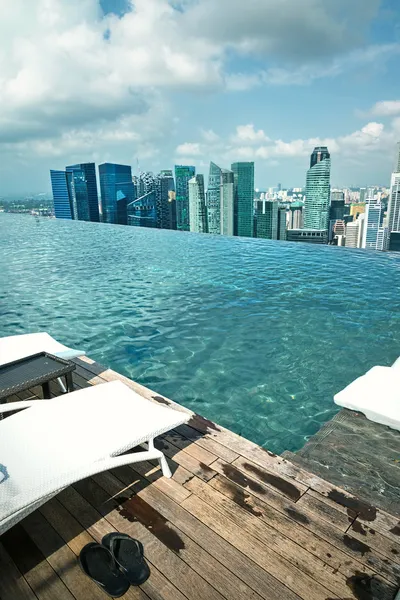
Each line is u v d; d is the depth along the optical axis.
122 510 2.01
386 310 6.97
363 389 3.04
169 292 8.34
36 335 3.85
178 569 1.67
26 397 3.27
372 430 2.97
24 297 8.12
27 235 19.42
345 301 7.52
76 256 13.20
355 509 2.00
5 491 1.69
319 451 2.72
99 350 5.38
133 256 13.07
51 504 2.06
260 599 1.53
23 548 1.78
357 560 1.71
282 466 2.34
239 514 1.97
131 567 1.67
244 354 5.18
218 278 9.63
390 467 2.56
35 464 1.87
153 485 2.19
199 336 5.80
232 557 1.72
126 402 2.47
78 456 1.93
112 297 8.03
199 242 16.12
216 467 2.33
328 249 14.16
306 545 1.78
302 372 4.68
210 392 4.24
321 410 3.92
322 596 1.54
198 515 1.97
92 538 1.84
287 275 9.91
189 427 2.75
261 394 4.20
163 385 4.39
